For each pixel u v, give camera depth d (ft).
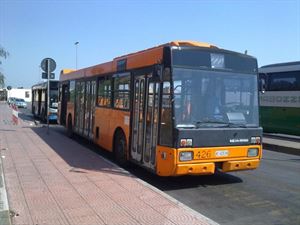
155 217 21.13
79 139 59.93
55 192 25.85
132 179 29.73
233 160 29.91
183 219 20.84
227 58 30.71
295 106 66.23
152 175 34.71
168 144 28.48
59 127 79.82
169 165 28.22
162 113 29.50
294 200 27.04
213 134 28.94
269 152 54.65
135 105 35.01
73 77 60.75
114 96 40.83
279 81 69.36
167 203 23.65
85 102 52.90
